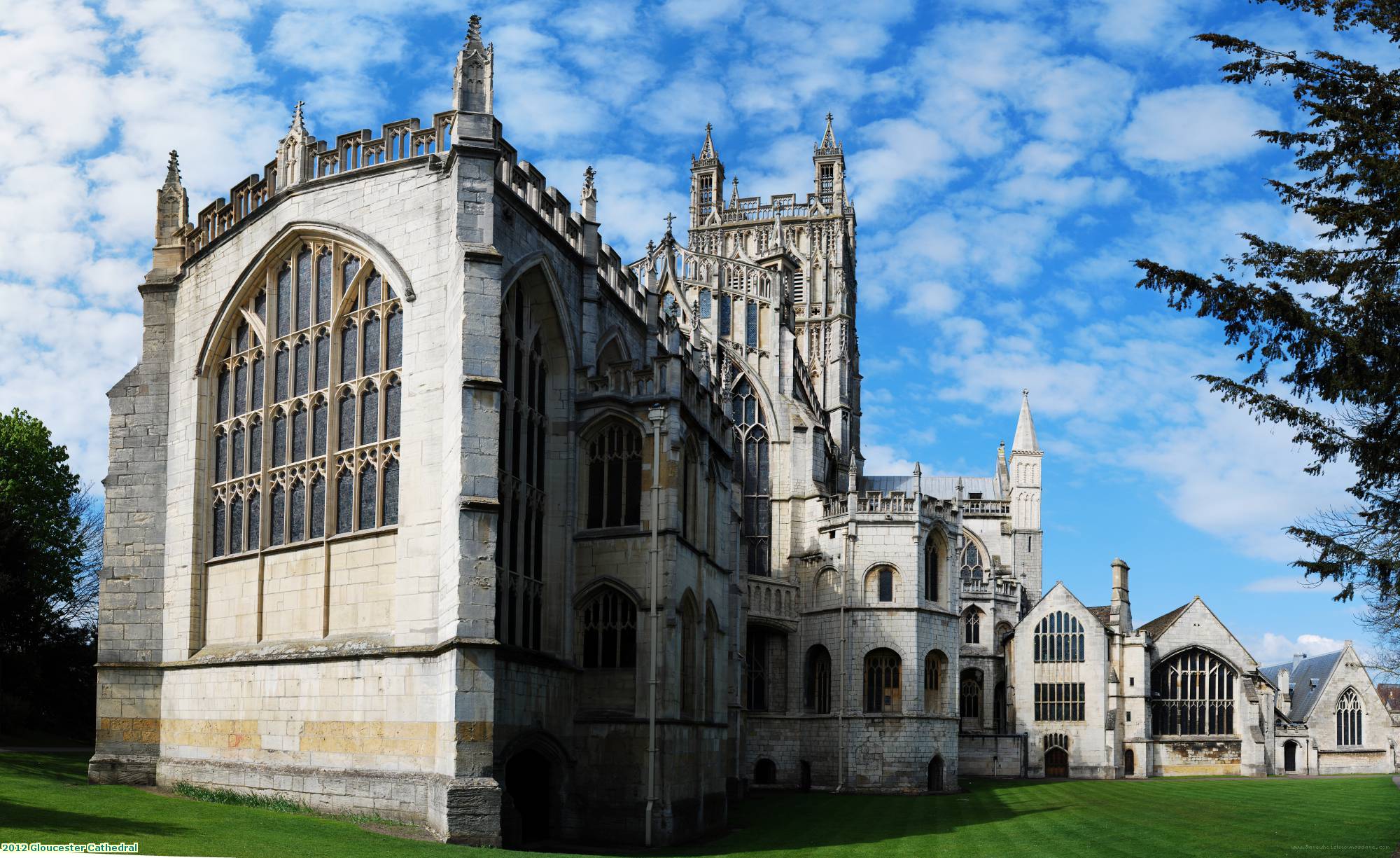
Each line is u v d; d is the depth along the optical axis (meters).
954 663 91.69
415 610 42.91
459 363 41.38
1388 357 31.55
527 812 49.66
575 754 49.16
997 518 133.25
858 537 91.00
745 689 93.38
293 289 49.94
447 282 43.88
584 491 51.56
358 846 35.12
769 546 97.69
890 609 89.62
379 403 45.78
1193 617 130.62
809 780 91.75
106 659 52.16
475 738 39.00
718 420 60.53
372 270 47.00
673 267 96.88
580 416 51.66
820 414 115.81
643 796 47.97
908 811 67.81
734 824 58.75
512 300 47.94
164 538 53.22
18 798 39.44
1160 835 50.81
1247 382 33.44
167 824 36.31
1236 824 55.62
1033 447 138.75
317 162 49.41
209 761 48.69
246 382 51.66
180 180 56.47
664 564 49.25
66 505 80.50
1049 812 65.44
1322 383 32.16
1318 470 34.22
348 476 46.53
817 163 132.12
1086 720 120.38
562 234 51.44
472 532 39.97
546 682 47.38
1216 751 126.50
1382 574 34.16
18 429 76.94
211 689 49.47
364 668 43.62
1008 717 123.88
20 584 71.69
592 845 47.47
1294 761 132.12
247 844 33.62
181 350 54.22
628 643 49.78
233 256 52.06
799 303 118.31
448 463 42.12
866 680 89.38
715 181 135.25
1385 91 33.19
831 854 44.12
